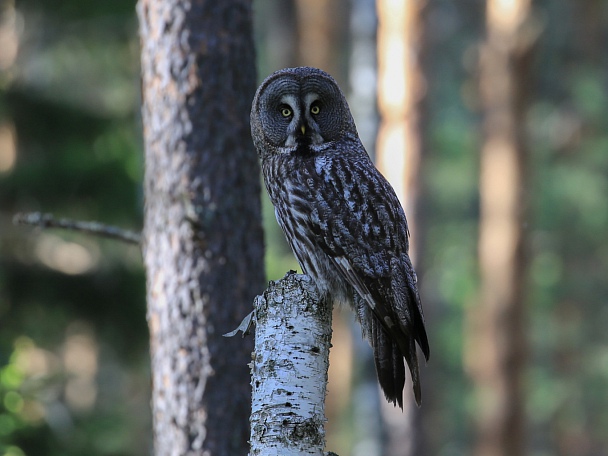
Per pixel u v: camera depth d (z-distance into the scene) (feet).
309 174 26.61
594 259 108.58
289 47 94.17
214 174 28.53
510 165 77.10
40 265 56.65
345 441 84.48
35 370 59.52
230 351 28.35
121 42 64.59
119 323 56.65
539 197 105.50
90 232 29.43
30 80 58.54
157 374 28.63
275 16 97.30
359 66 74.33
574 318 107.55
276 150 27.61
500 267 77.05
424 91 69.82
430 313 106.93
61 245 59.41
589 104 107.45
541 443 113.70
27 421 46.85
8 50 60.29
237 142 28.86
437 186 108.68
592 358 107.04
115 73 65.41
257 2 112.06
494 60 77.20
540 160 107.04
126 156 55.98
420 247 69.82
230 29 28.91
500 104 77.15
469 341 99.91
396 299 25.35
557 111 111.86
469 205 113.09
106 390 70.18
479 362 79.41
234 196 28.68
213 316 28.32
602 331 107.86
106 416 53.93
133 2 58.08
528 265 77.77
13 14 59.41
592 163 107.04
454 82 115.44
